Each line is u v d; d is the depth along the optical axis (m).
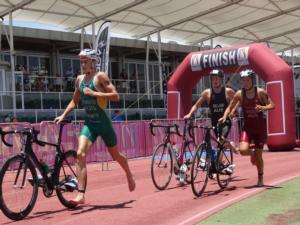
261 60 16.95
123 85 29.62
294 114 16.81
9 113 20.17
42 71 27.17
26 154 6.11
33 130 6.23
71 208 6.75
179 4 23.44
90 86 6.43
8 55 27.67
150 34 28.48
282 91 16.55
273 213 5.98
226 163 8.29
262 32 30.62
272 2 24.48
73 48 29.66
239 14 26.14
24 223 5.88
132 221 5.87
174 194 7.75
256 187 8.08
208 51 18.61
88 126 6.58
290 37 32.81
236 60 17.59
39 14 23.34
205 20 26.83
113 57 32.25
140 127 15.52
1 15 22.11
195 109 8.59
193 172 7.32
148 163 13.97
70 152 6.70
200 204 6.84
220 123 7.98
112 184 9.45
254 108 7.68
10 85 23.61
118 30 27.70
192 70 18.88
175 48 32.00
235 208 6.36
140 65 34.09
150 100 28.11
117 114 19.94
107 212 6.43
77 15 23.70
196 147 7.83
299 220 5.57
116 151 6.81
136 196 7.70
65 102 24.30
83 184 6.60
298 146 17.91
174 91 19.23
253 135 7.91
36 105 22.98
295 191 7.53
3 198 5.79
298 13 26.81
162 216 6.12
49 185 6.40
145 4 23.06
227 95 8.40
